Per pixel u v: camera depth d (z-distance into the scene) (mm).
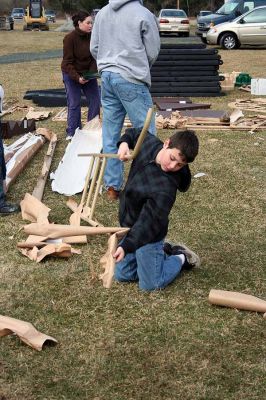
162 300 3787
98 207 5449
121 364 3137
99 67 5355
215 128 8812
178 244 4324
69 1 77312
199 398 2873
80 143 6965
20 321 3359
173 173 3436
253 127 8734
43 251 4379
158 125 8891
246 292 3914
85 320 3568
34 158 7215
